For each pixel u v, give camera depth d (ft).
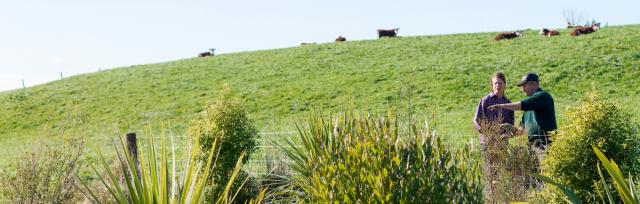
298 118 99.66
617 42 128.26
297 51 168.76
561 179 24.80
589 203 24.48
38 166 29.45
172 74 151.12
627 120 25.05
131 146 38.52
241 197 36.52
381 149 21.03
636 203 17.90
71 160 30.40
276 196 35.01
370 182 20.56
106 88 141.79
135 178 21.61
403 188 20.22
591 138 24.21
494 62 124.57
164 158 21.62
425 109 96.84
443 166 21.01
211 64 160.56
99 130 104.22
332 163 21.75
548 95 32.12
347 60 148.56
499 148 29.19
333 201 21.03
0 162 66.13
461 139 63.98
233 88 128.36
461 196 20.68
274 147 39.93
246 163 39.42
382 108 99.81
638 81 101.30
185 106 117.80
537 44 142.61
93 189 32.22
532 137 31.96
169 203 22.02
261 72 143.02
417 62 134.92
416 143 21.15
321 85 121.29
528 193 27.30
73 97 136.15
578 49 127.44
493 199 27.94
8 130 118.01
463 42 159.33
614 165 18.49
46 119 120.98
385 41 174.70
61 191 29.68
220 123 37.60
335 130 22.93
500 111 36.11
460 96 103.14
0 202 29.60
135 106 122.21
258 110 110.01
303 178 29.22
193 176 23.21
